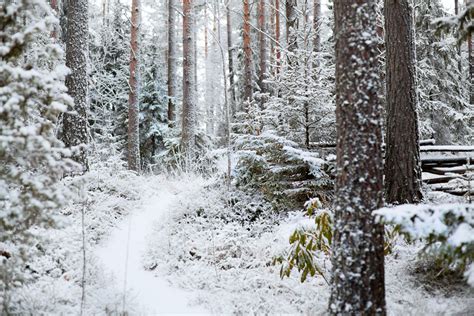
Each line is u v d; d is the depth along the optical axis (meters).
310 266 5.63
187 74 14.70
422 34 16.47
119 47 22.03
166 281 6.67
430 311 4.83
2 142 4.01
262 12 18.03
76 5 10.20
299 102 9.39
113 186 10.81
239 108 21.09
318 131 9.89
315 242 6.15
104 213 9.15
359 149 4.54
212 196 9.57
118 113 21.95
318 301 5.42
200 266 7.00
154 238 8.31
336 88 4.80
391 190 8.41
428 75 16.36
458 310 4.77
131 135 15.30
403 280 5.83
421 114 16.12
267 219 8.77
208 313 5.45
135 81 15.56
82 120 10.12
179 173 13.73
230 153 10.02
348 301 4.49
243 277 6.45
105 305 5.19
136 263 7.44
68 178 8.91
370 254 4.48
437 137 16.44
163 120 21.70
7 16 4.45
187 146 14.45
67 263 6.47
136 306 5.36
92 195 9.77
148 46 22.22
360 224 4.50
